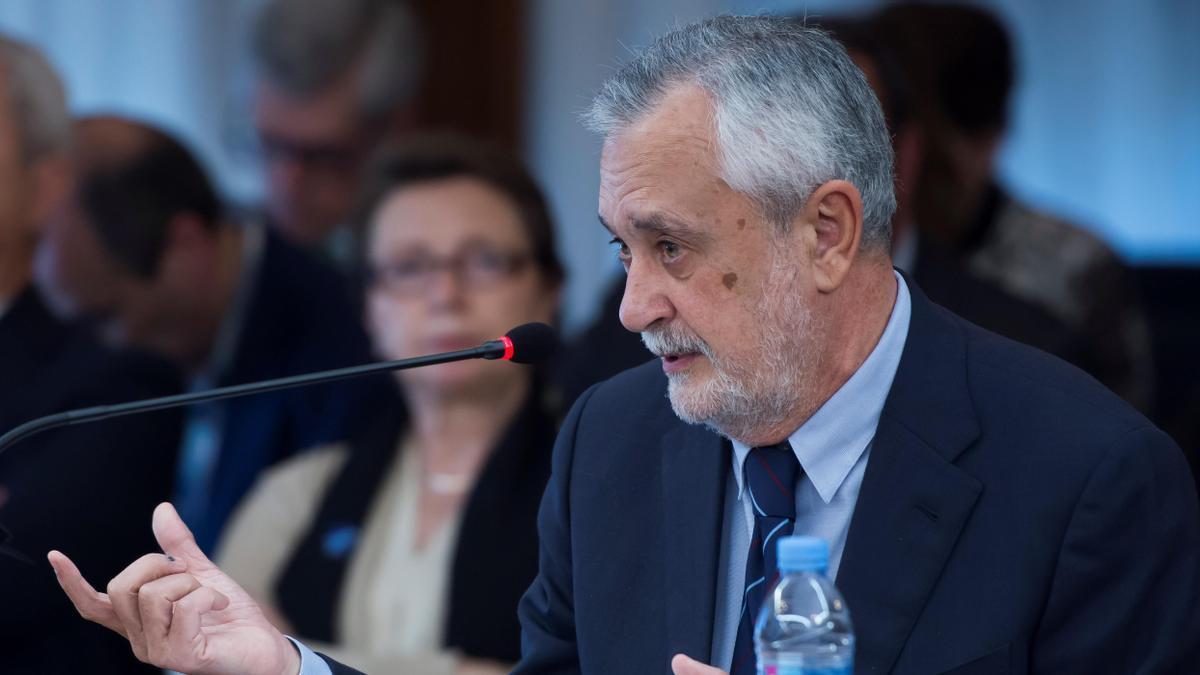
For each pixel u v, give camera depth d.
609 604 6.63
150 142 13.09
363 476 10.63
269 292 13.70
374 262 10.73
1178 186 19.19
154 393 10.40
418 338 10.48
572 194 19.67
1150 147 19.22
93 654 9.86
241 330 13.66
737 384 6.18
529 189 10.87
